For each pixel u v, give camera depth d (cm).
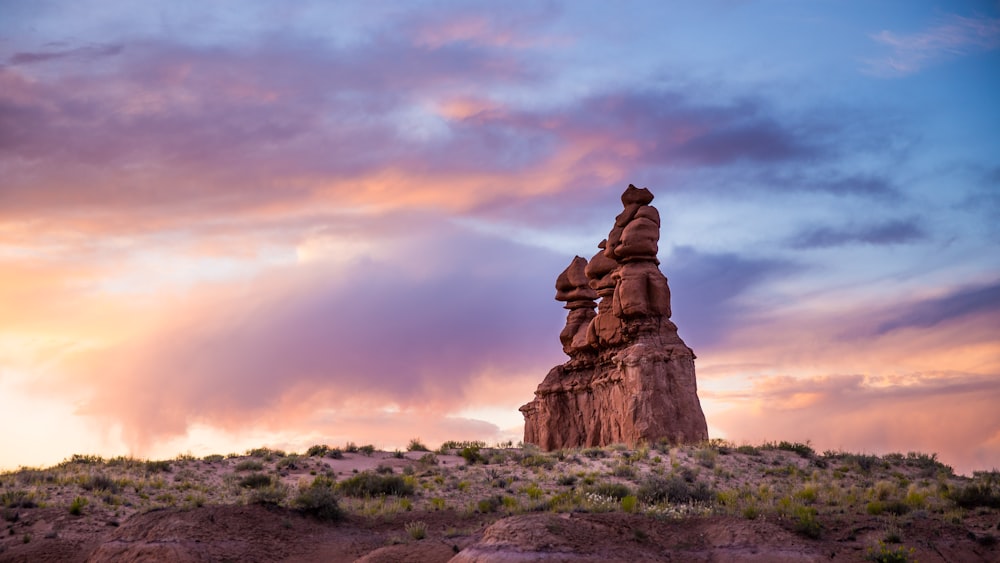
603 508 3169
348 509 3306
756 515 2944
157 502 3425
